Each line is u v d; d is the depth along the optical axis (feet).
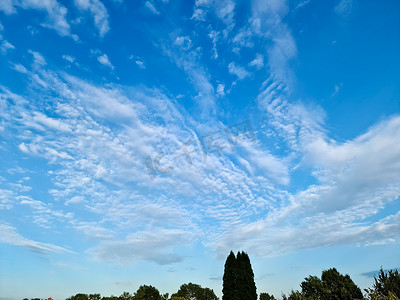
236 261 101.60
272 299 105.50
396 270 58.70
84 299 145.79
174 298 155.22
